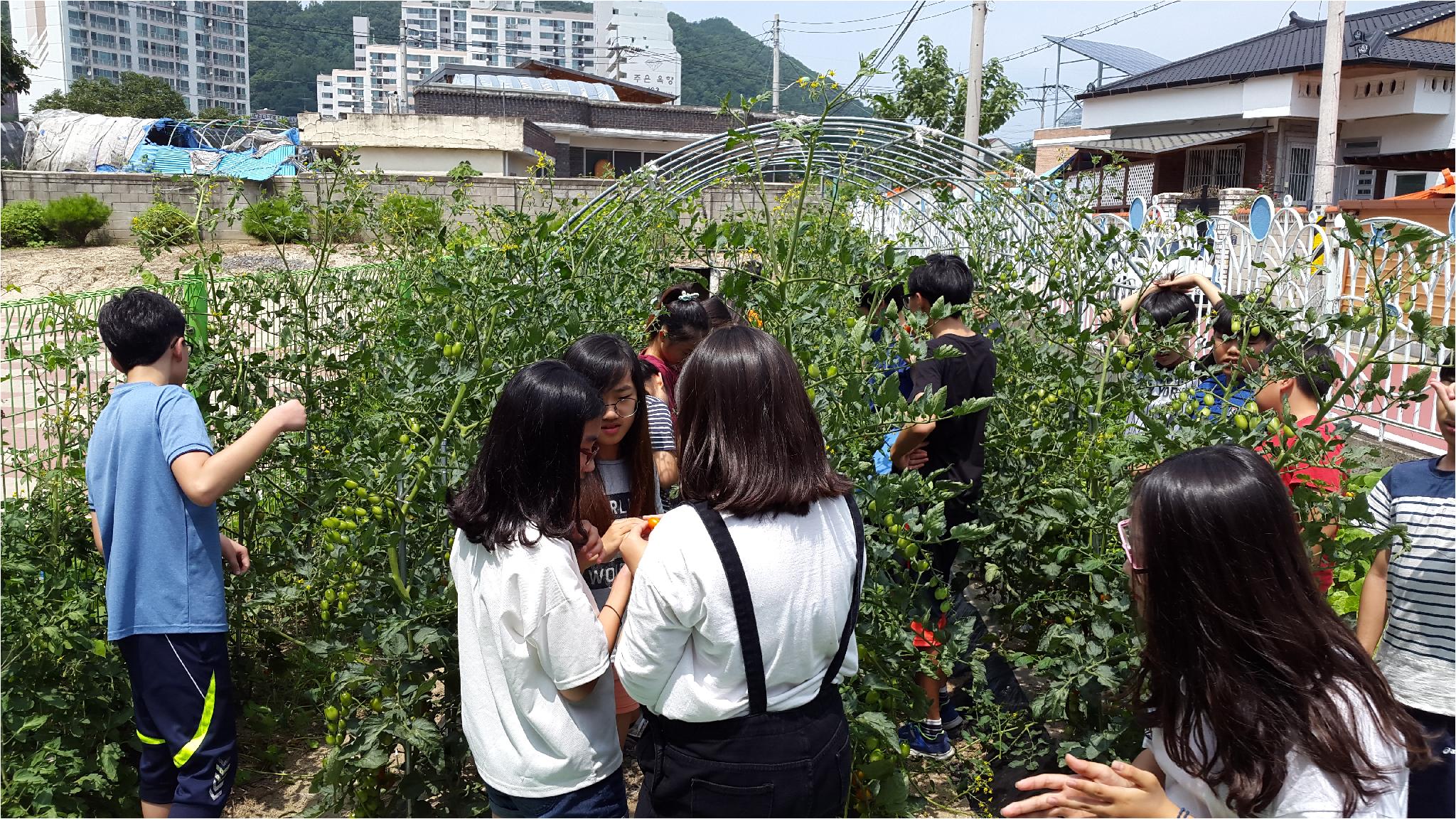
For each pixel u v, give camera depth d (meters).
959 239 7.14
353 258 11.06
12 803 2.69
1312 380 2.73
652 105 31.72
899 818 2.79
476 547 2.06
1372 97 18.88
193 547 2.69
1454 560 2.26
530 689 2.04
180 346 2.81
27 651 2.86
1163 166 22.27
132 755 3.18
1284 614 1.50
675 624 1.80
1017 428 3.64
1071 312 4.12
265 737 3.58
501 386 2.90
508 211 3.86
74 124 24.86
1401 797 1.49
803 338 3.28
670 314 3.76
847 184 6.46
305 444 3.48
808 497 1.83
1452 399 2.34
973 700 3.55
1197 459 1.58
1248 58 21.30
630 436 2.82
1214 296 3.93
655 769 1.92
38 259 16.88
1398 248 2.61
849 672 2.01
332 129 23.17
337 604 2.83
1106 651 2.78
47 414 3.50
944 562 3.41
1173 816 1.59
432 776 2.77
